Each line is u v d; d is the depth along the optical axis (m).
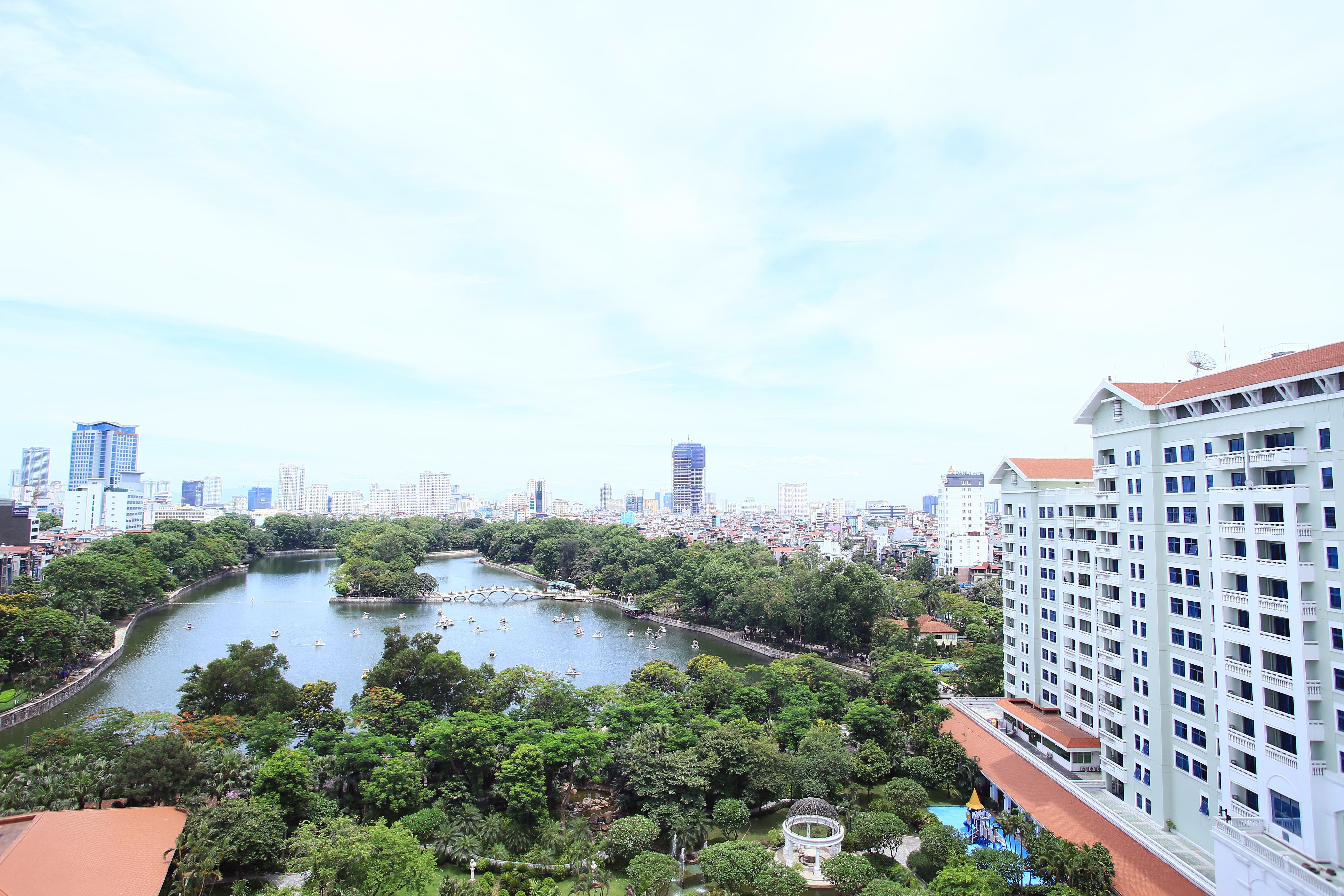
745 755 85.19
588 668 165.00
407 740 92.06
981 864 67.19
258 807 70.06
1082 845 67.44
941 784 91.50
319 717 97.31
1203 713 67.88
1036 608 102.50
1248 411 62.78
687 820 77.69
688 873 74.94
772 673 120.50
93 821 66.50
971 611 197.38
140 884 59.34
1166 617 73.44
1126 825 71.44
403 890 66.75
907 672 115.56
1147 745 75.19
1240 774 61.53
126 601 192.75
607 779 88.75
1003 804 88.94
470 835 75.88
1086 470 105.69
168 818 69.88
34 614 132.38
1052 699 99.12
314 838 64.12
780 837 81.44
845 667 162.88
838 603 171.62
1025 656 105.00
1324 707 54.88
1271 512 61.00
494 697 103.88
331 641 186.12
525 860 74.25
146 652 166.88
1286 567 57.53
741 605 194.62
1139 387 79.69
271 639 185.50
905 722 103.31
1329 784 53.84
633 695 110.06
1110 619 84.00
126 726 90.56
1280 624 58.97
